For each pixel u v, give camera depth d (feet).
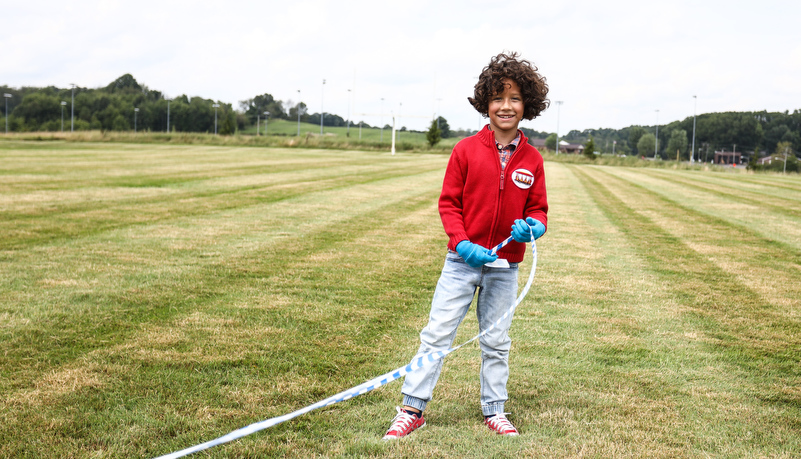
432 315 9.20
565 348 13.37
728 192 61.36
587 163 165.89
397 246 25.49
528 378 11.55
